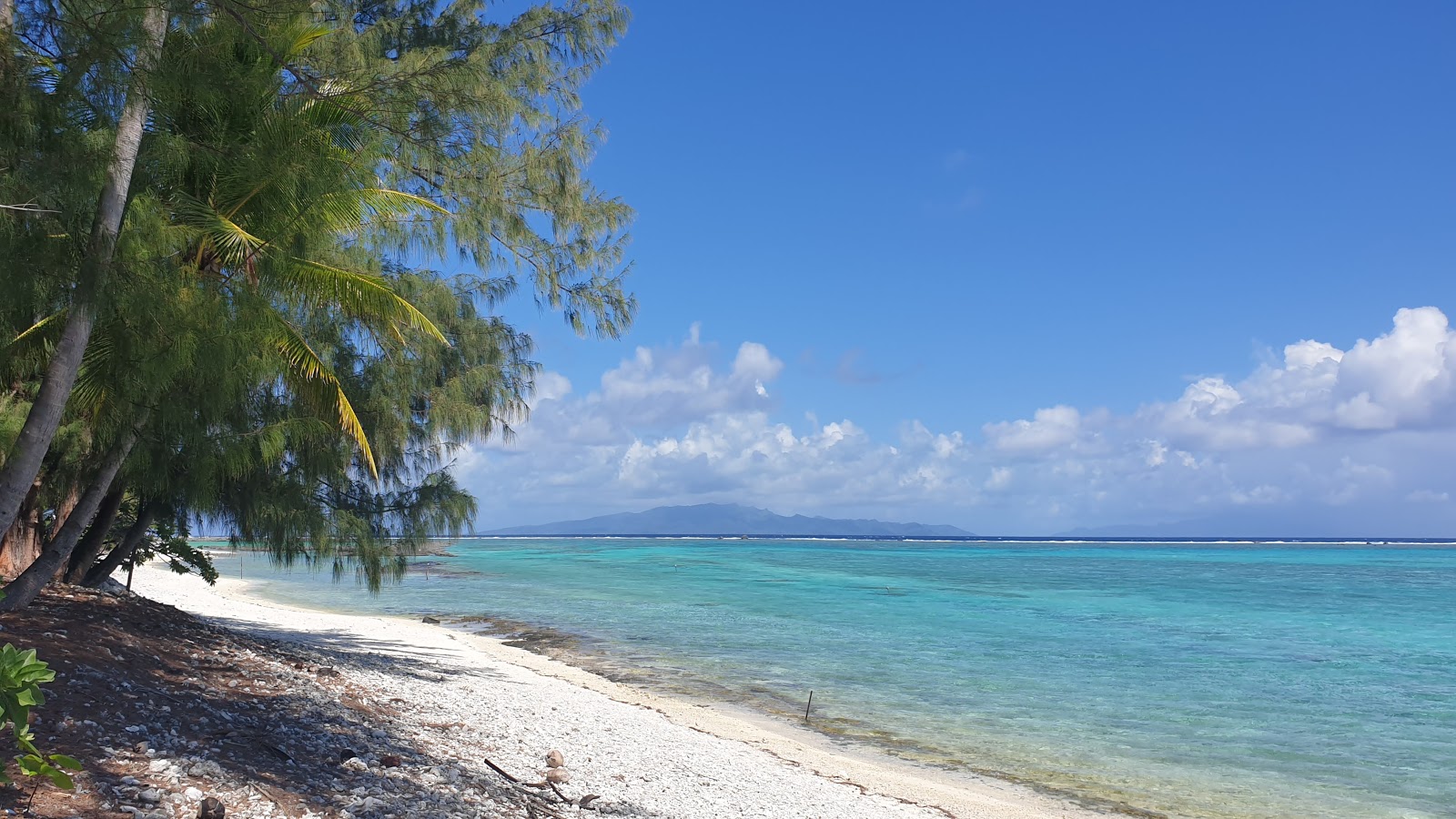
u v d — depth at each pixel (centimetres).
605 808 902
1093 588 6109
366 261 1212
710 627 3375
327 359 1241
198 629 1350
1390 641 3331
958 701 2062
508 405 1606
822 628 3425
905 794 1259
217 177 896
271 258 873
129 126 748
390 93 909
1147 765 1544
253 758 712
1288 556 14325
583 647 2756
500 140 1297
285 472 1380
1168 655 2891
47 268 660
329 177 882
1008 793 1346
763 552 14125
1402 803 1352
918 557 12688
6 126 622
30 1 638
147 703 780
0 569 1259
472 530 1611
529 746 1142
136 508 1697
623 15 1495
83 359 870
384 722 1027
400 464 1529
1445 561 11844
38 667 395
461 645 2508
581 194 1484
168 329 769
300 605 3869
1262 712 2020
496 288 1580
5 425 862
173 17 702
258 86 787
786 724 1756
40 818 491
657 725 1540
